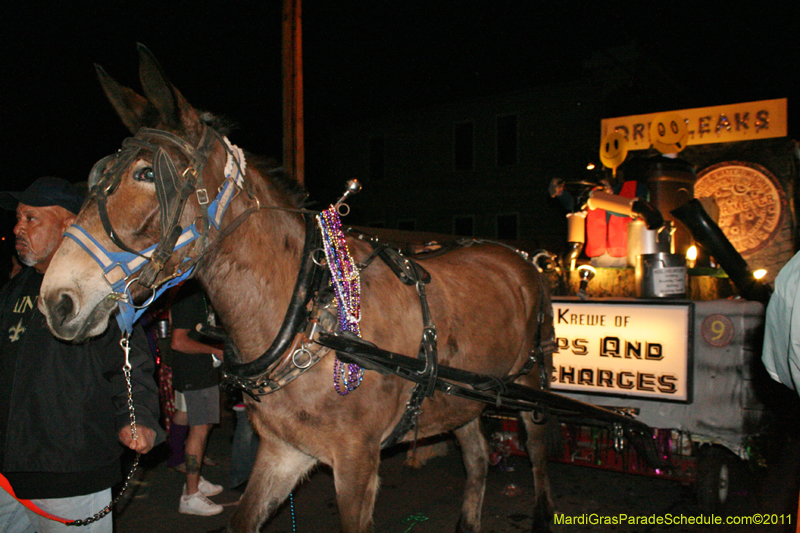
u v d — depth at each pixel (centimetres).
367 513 247
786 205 771
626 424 377
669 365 405
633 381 419
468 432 378
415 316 270
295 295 233
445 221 2023
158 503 439
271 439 253
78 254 181
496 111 1920
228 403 501
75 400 216
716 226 419
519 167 1872
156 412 230
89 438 219
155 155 191
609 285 523
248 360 238
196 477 420
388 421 256
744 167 801
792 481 399
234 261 224
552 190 577
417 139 2084
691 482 416
